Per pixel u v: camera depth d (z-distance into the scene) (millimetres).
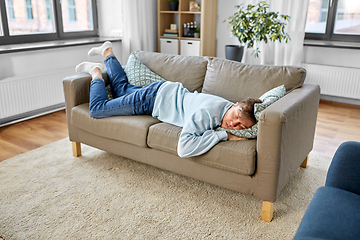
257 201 1916
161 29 4387
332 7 3861
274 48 3951
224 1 4238
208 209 1833
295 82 2072
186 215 1776
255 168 1681
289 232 1645
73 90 2320
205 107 1894
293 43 3760
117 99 2199
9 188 2031
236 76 2203
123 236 1606
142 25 4297
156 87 2195
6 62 3076
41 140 2814
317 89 2088
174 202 1896
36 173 2225
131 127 2057
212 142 1752
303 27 3678
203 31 4043
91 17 4363
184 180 2146
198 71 2389
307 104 1886
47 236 1604
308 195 1983
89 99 2461
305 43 3783
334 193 1260
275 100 1837
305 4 3600
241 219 1747
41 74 3312
